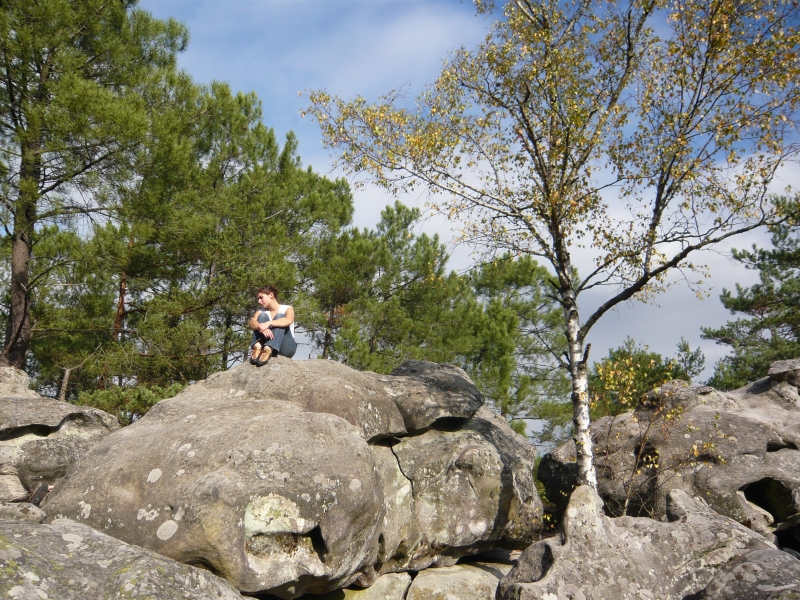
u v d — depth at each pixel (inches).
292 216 1031.6
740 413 501.7
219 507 277.4
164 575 224.4
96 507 293.9
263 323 405.4
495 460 423.8
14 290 694.5
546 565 298.8
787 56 442.3
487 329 1077.8
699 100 468.8
